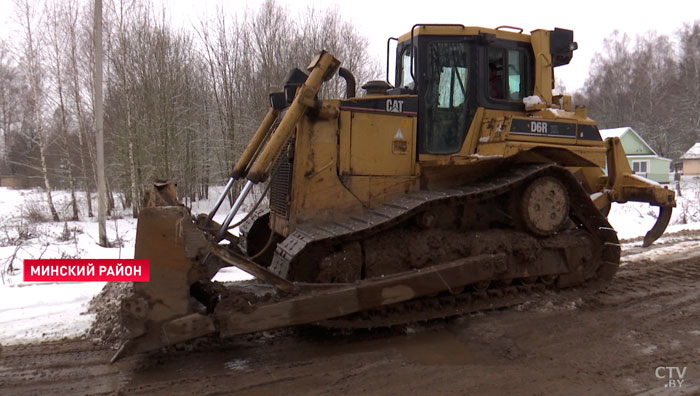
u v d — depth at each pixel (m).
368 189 4.66
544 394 3.23
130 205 19.62
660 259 7.33
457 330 4.48
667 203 6.00
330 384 3.43
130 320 3.39
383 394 3.26
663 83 43.44
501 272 4.74
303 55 18.80
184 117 18.95
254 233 5.59
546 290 5.27
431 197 4.41
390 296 4.12
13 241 9.59
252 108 18.39
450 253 4.63
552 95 5.60
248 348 4.09
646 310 5.01
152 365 3.73
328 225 4.43
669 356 3.86
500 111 5.24
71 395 3.26
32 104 17.14
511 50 5.36
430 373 3.60
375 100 4.70
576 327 4.51
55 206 17.41
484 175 5.16
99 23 9.63
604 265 5.50
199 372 3.62
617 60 48.94
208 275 4.09
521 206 4.95
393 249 4.42
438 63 4.98
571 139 5.20
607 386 3.34
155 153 17.12
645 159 34.97
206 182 20.19
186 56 19.45
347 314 4.02
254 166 4.04
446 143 5.05
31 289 5.66
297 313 3.77
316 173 4.45
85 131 16.95
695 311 4.97
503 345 4.12
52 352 3.95
